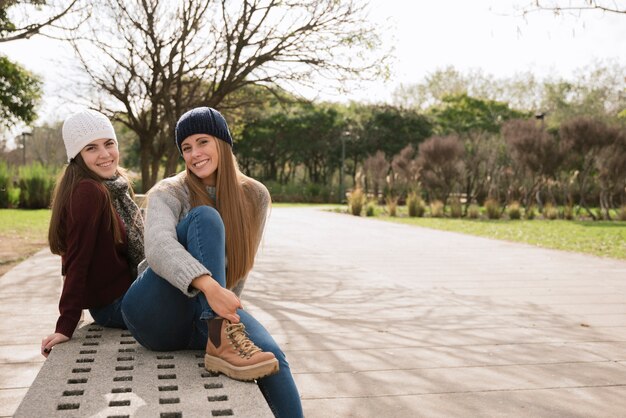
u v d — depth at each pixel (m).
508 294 6.12
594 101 54.75
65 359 1.97
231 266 2.30
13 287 6.09
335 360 3.66
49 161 48.81
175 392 1.64
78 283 2.28
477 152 30.69
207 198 2.27
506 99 61.38
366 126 45.09
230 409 1.50
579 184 26.95
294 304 5.43
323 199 41.09
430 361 3.66
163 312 2.05
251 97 11.54
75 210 2.30
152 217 2.10
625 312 5.23
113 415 1.43
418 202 24.48
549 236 14.06
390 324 4.66
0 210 23.23
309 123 44.00
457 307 5.39
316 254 9.58
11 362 3.56
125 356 2.04
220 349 1.85
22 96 15.73
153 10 8.99
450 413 2.81
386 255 9.64
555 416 2.79
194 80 9.88
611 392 3.13
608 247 11.30
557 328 4.59
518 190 26.98
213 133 2.26
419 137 44.69
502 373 3.43
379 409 2.86
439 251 10.36
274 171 46.22
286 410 1.95
